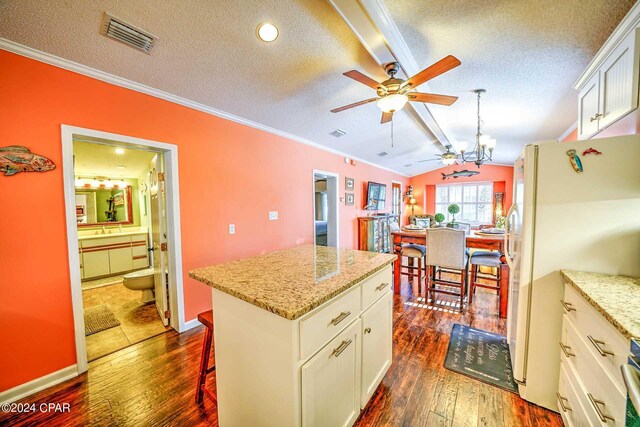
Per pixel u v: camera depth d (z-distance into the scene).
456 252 2.84
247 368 1.15
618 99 1.47
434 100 2.04
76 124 1.81
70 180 1.79
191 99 2.43
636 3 1.26
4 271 1.56
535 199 1.45
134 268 4.65
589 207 1.33
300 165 3.95
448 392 1.63
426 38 1.81
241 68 2.09
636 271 1.27
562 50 1.86
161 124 2.27
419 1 1.48
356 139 4.39
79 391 1.67
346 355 1.24
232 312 1.20
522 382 1.56
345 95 2.74
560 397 1.38
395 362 1.94
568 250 1.39
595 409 1.00
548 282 1.45
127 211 4.92
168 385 1.72
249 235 3.10
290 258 1.79
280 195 3.56
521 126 3.74
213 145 2.69
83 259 4.10
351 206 5.45
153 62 1.89
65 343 1.77
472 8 1.53
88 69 1.84
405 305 3.04
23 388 1.61
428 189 8.66
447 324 2.55
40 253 1.68
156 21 1.54
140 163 4.26
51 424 1.42
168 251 2.45
